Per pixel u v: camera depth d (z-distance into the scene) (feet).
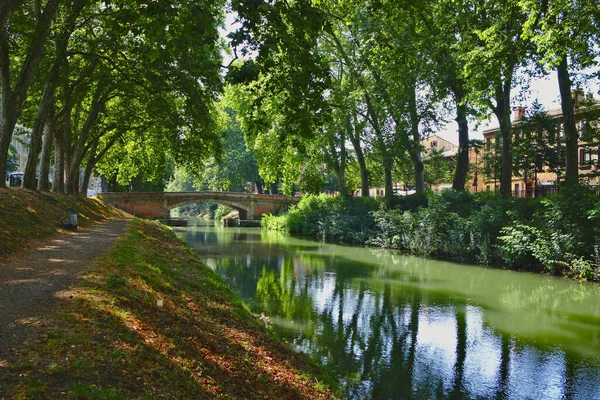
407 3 40.16
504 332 42.65
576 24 58.90
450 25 82.43
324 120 38.22
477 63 72.95
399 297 56.44
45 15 49.98
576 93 82.23
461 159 103.71
